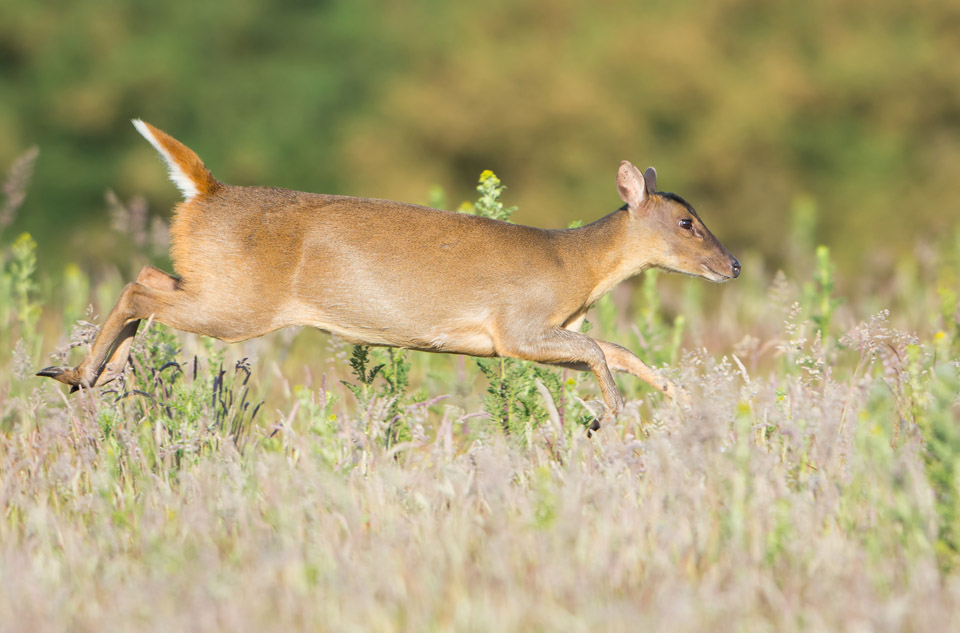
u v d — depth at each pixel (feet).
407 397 45.19
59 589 28.48
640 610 27.48
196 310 41.70
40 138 154.30
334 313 42.73
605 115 147.23
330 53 164.66
